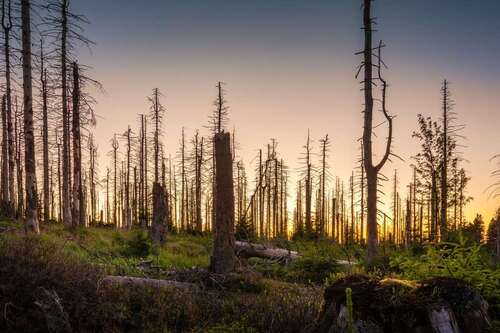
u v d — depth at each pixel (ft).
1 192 122.72
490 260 34.68
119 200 199.93
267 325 24.06
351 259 68.64
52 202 155.53
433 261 21.88
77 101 81.76
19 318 21.68
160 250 60.08
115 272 37.83
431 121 95.09
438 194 97.04
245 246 64.49
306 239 104.01
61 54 78.89
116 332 23.24
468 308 17.03
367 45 58.59
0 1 77.97
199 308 27.96
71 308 23.29
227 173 44.83
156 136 142.10
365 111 58.34
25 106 55.21
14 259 25.44
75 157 81.61
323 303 19.34
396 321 16.58
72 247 47.60
